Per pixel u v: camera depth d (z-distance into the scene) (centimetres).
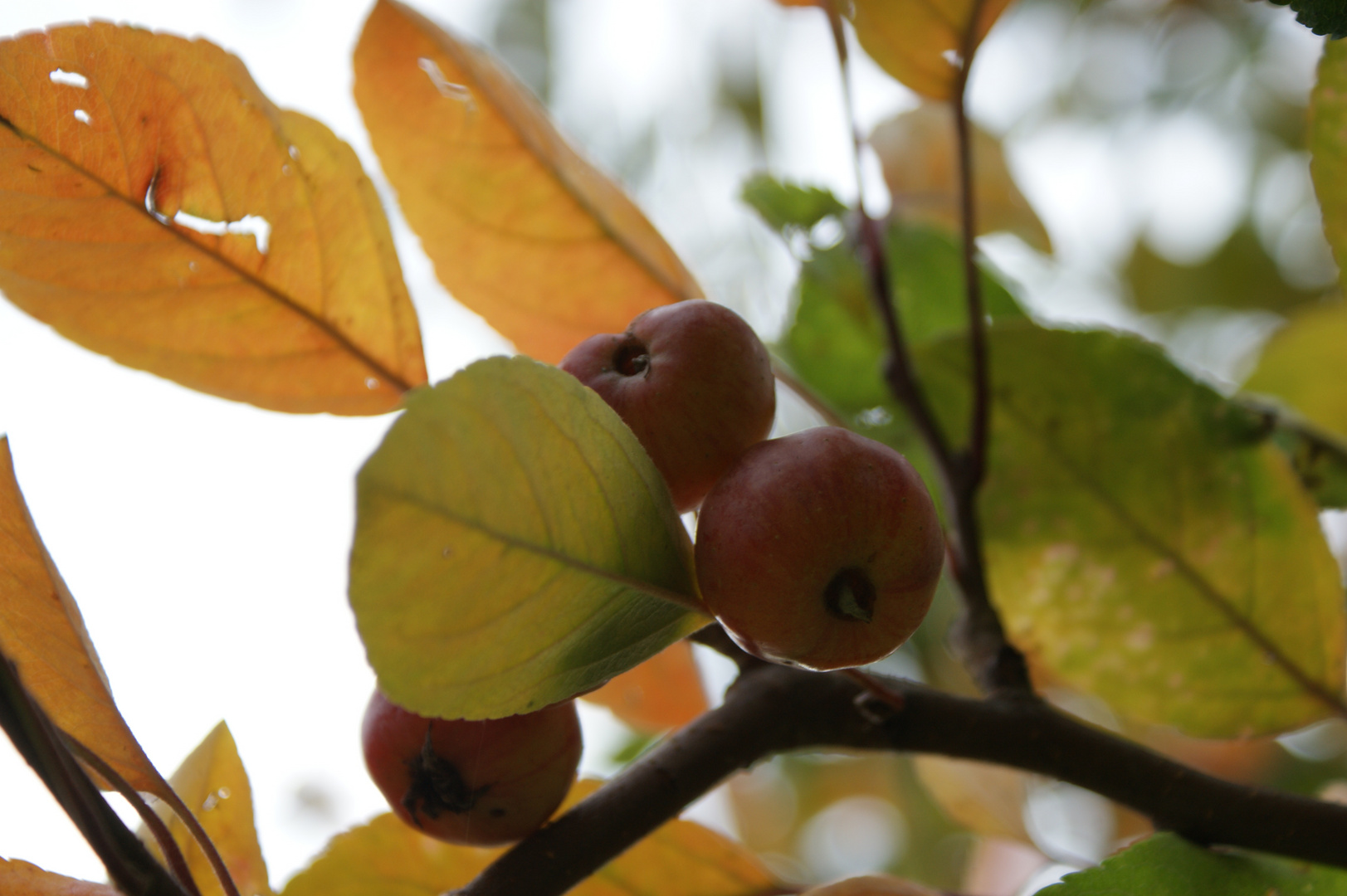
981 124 45
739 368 32
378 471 28
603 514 30
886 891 33
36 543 32
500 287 38
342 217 35
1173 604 38
